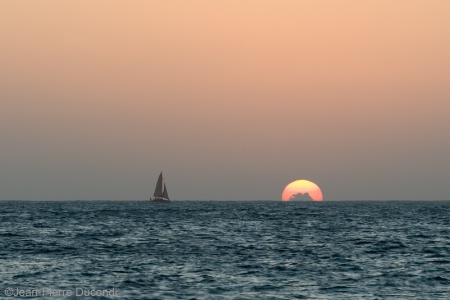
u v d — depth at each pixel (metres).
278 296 176.62
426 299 174.38
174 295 176.12
